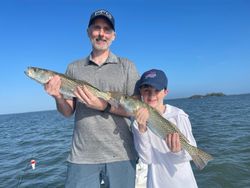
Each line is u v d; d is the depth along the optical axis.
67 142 5.52
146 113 1.10
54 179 3.04
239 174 2.76
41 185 2.91
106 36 1.22
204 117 9.04
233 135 4.86
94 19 1.21
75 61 1.30
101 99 1.14
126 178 1.17
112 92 1.13
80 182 1.16
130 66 1.24
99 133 1.16
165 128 1.11
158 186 1.18
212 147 4.01
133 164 1.20
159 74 1.20
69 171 1.19
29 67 1.16
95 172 1.16
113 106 1.14
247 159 3.20
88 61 1.25
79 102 1.21
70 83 1.14
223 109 12.79
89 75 1.22
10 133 9.12
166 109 1.23
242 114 9.06
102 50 1.23
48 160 3.98
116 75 1.21
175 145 1.11
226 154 3.52
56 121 13.45
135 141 1.18
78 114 1.20
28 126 11.66
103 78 1.21
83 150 1.17
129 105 1.11
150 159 1.18
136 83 1.23
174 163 1.17
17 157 4.53
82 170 1.16
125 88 1.22
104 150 1.16
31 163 3.72
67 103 1.22
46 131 8.38
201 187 2.55
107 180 1.17
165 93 1.23
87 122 1.17
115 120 1.17
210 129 5.93
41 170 3.46
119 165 1.16
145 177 1.62
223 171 2.83
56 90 1.14
